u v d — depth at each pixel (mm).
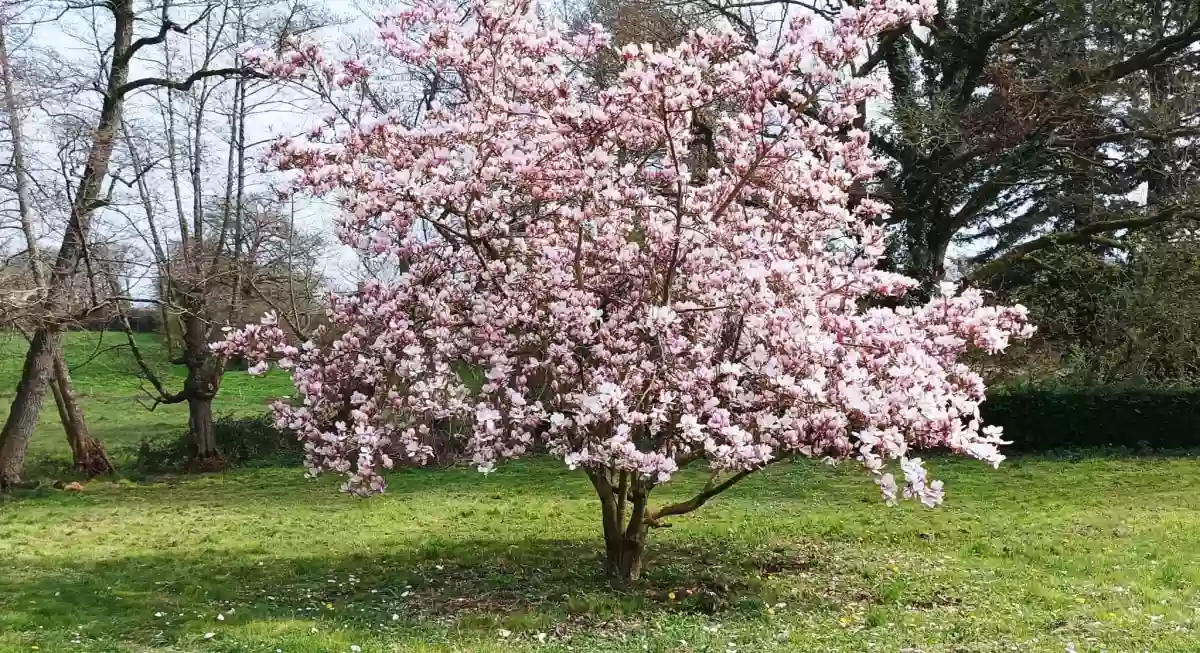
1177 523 11125
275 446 22312
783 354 7047
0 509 16031
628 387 7230
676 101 6988
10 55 15664
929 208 19391
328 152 7906
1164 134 17453
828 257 8430
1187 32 17375
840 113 7590
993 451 6363
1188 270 17969
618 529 8773
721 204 8047
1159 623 6953
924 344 7219
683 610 7645
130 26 19578
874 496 13961
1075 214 21078
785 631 6891
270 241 20047
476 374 8773
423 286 8617
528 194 8094
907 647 6422
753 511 12922
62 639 7141
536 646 6645
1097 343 20031
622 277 8344
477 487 16641
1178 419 17938
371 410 8070
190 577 9633
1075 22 17828
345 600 8359
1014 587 8203
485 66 8102
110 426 25484
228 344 8422
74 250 17172
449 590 8602
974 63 19438
